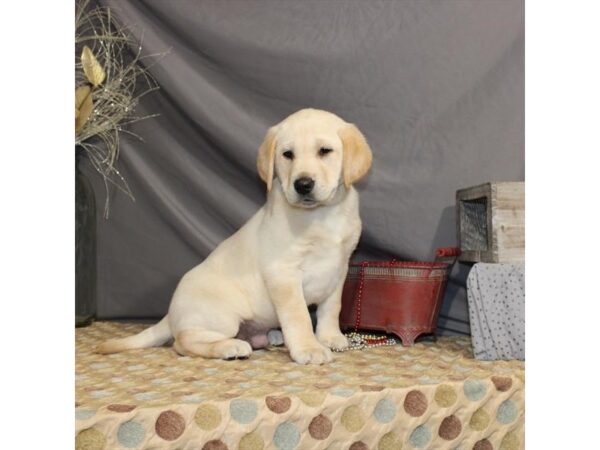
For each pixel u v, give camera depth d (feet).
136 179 10.81
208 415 5.56
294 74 10.30
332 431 5.83
